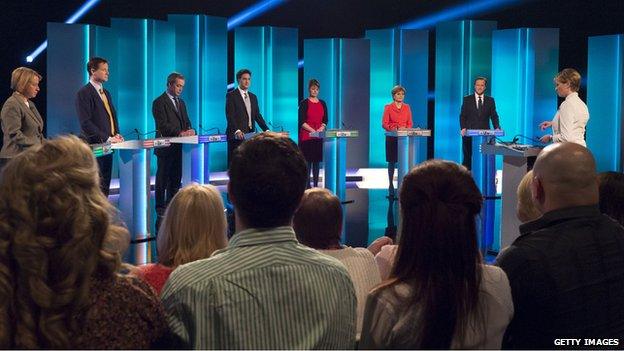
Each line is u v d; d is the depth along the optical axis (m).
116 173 8.96
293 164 1.38
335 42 9.84
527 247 1.67
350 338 1.42
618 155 9.34
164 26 8.95
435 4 10.45
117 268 1.17
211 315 1.30
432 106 11.30
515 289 1.65
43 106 9.35
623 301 1.69
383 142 10.33
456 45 9.75
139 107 8.80
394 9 10.48
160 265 2.31
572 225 1.70
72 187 1.14
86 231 1.12
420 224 1.48
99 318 1.14
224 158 9.61
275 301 1.33
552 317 1.64
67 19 9.27
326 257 1.42
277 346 1.32
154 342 1.24
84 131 6.08
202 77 9.15
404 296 1.45
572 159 1.73
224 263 1.34
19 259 1.09
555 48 9.62
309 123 8.45
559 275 1.63
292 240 1.39
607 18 10.03
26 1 9.06
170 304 1.31
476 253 1.49
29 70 5.61
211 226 2.31
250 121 7.73
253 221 1.38
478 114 8.39
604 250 1.68
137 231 5.66
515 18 10.35
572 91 5.84
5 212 1.13
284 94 9.66
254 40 9.48
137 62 8.74
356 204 7.93
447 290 1.44
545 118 9.70
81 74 8.24
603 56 9.36
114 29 8.65
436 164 1.55
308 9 10.36
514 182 5.25
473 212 1.50
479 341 1.46
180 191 2.35
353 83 9.95
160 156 6.79
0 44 9.05
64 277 1.10
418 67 10.05
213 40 9.20
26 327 1.10
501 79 9.77
